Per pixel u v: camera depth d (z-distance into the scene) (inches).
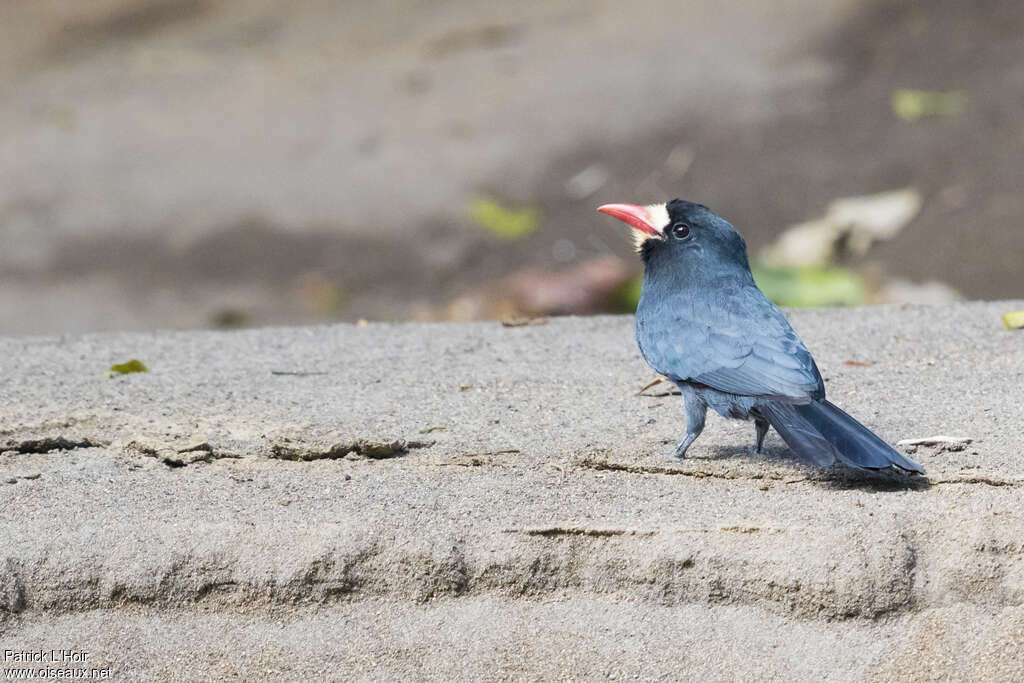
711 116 881.5
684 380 348.5
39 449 362.3
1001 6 936.9
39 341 498.3
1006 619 288.7
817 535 297.3
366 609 297.3
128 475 342.3
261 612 296.5
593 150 872.9
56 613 296.7
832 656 283.6
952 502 311.0
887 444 323.0
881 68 897.5
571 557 301.0
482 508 315.0
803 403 326.0
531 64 994.1
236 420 386.0
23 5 1244.5
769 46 948.0
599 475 340.8
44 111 1047.0
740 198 796.0
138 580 297.0
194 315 762.8
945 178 771.4
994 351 444.1
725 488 328.8
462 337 493.7
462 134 914.7
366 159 906.7
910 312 506.3
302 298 771.4
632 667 282.5
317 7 1181.7
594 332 496.4
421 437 368.5
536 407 398.3
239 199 882.8
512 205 834.8
